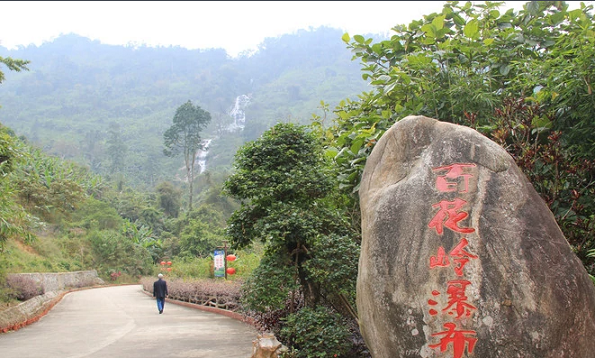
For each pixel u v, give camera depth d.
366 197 4.46
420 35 8.00
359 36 8.43
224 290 15.74
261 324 9.09
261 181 7.57
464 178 4.03
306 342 6.55
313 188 7.37
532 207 3.89
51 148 76.25
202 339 9.91
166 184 51.94
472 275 3.73
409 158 4.38
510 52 7.41
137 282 36.28
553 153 5.61
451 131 4.28
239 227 7.87
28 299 15.38
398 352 3.82
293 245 7.65
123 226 39.47
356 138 6.93
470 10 8.25
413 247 3.92
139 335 10.57
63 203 32.38
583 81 5.64
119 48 148.38
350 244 7.02
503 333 3.58
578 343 3.59
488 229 3.82
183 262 28.70
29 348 8.98
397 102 7.61
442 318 3.70
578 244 5.63
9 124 91.50
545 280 3.65
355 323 7.54
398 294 3.86
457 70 7.11
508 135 6.09
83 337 10.38
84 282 30.28
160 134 95.75
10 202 11.42
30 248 28.08
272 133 7.98
